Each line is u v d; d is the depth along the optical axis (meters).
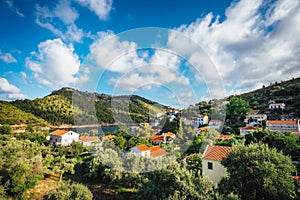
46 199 10.37
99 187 13.98
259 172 7.86
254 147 9.08
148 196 8.16
